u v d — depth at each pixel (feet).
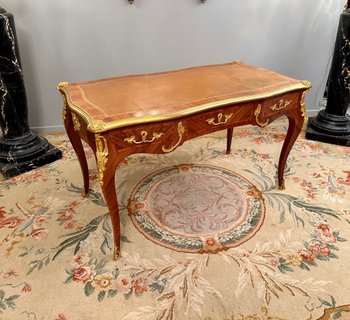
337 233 5.42
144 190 6.54
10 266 4.70
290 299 4.27
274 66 9.75
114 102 4.65
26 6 7.39
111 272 4.66
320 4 9.10
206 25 8.71
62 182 6.75
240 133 9.12
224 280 4.55
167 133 4.43
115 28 8.14
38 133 8.93
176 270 4.70
